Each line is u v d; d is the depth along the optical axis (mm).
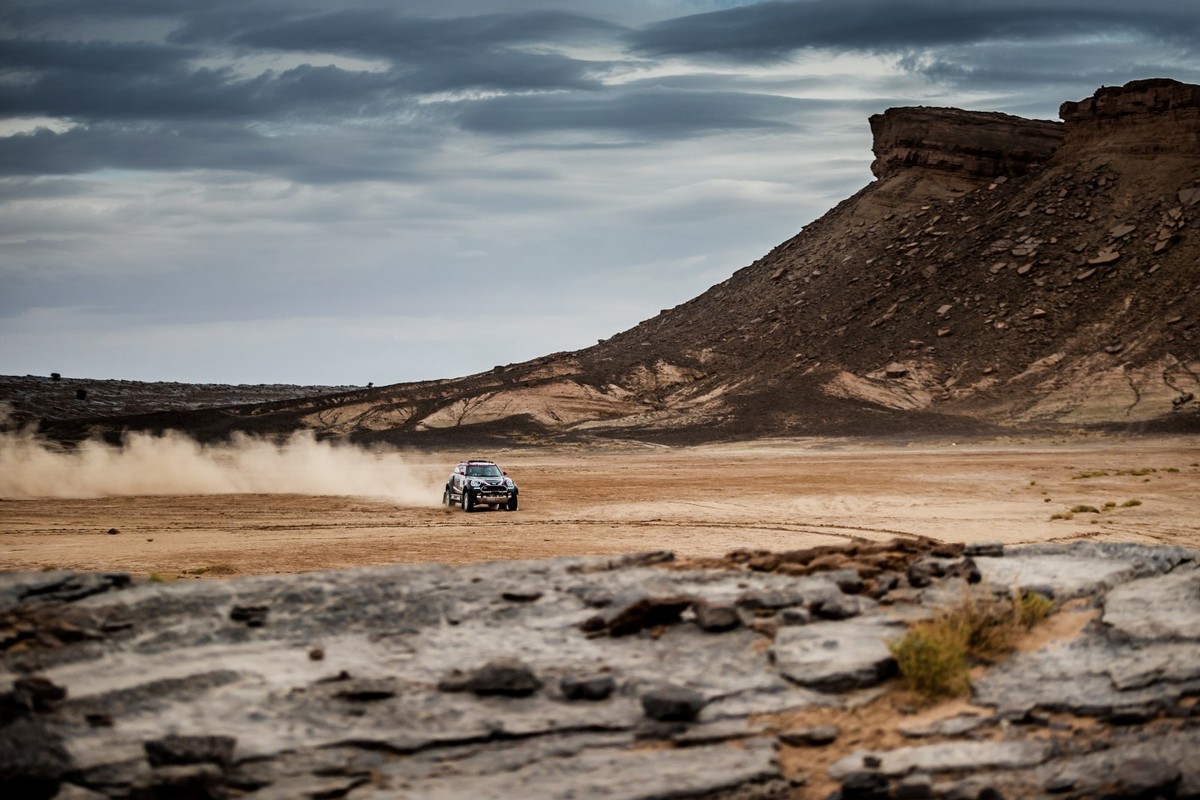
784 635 18531
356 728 15133
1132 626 19016
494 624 18750
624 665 17391
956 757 15344
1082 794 14617
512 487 80562
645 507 82812
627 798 13852
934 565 22344
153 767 13680
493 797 13766
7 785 12992
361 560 48344
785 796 14367
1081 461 153250
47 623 17297
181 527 68625
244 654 17062
